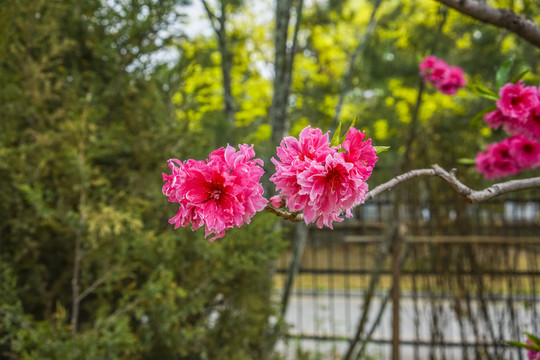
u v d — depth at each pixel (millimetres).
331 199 950
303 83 7363
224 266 3586
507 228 4098
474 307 4512
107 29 3865
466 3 1571
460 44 6344
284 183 971
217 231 947
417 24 6832
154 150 3801
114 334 3068
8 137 3350
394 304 3621
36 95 3398
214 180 968
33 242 3430
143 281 3764
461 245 3836
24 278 3566
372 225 6012
